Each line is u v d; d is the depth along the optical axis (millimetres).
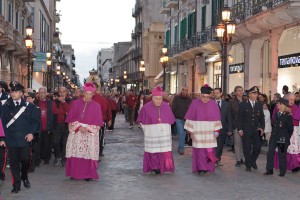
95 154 10453
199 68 34625
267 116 16750
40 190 9328
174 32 43781
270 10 20062
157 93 11477
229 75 29141
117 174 11430
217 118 11602
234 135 12914
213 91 13383
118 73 103312
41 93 12758
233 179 10820
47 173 11469
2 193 9016
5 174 11172
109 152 15953
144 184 10117
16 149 8977
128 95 28594
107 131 25500
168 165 11523
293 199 8750
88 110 10430
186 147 17766
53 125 12797
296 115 11414
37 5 55438
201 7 33781
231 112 12969
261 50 25797
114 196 8828
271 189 9672
